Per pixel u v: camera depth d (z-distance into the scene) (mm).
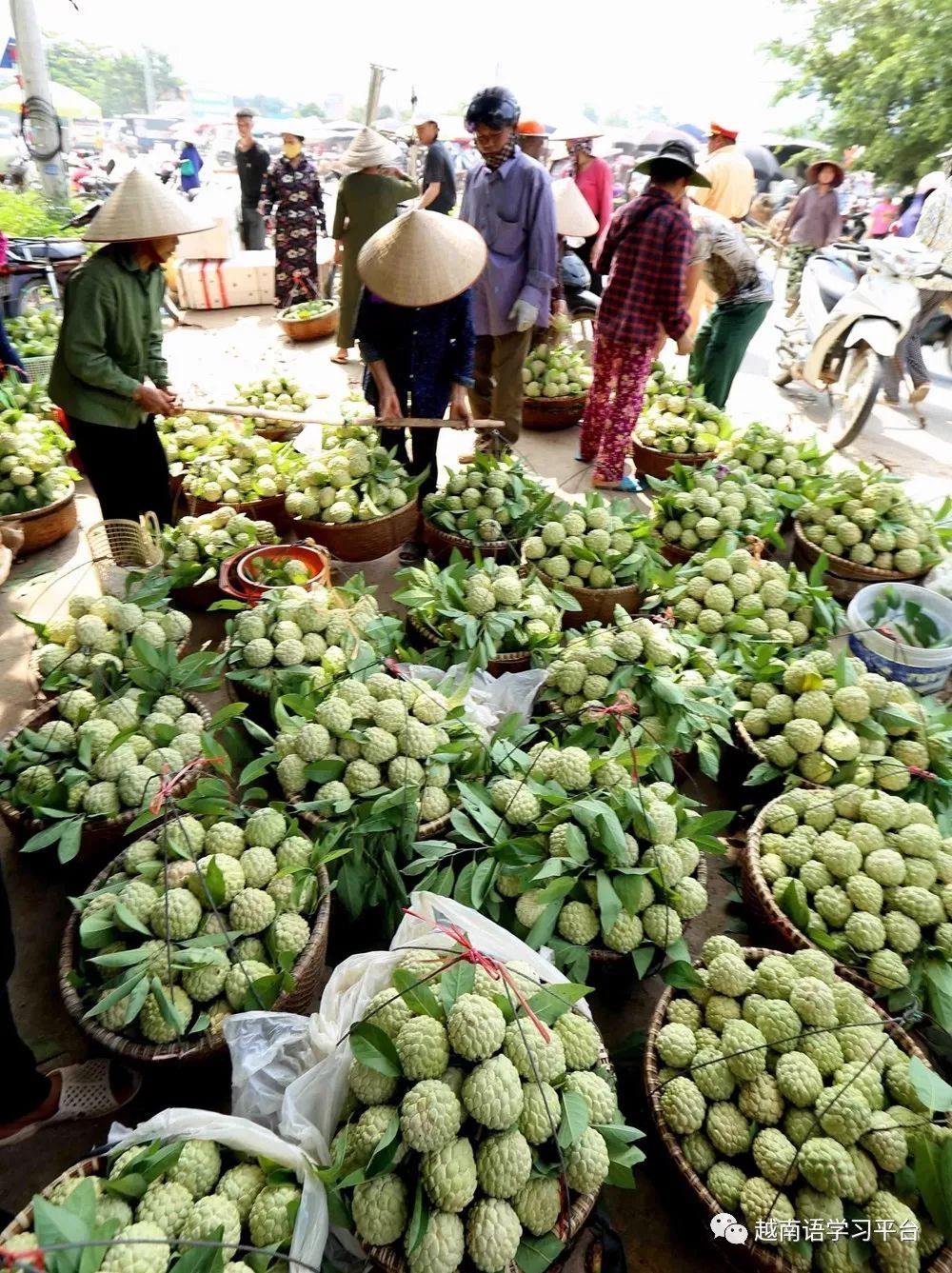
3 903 1942
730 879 3008
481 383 5742
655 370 6340
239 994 2152
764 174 18250
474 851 2553
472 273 3846
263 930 2303
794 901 2455
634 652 3215
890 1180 1919
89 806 2643
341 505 4258
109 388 3818
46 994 2623
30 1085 2174
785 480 5012
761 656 3414
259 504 4719
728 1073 2068
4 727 3584
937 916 2430
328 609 3418
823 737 3027
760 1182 1911
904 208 11852
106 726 2877
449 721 2977
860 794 2734
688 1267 2066
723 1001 2225
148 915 2244
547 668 3383
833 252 7664
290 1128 1839
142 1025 2072
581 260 8453
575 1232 1730
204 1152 1783
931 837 2574
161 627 3459
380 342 4434
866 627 3691
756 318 5883
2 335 5898
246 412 4430
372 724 2881
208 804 2535
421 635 3666
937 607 3836
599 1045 2039
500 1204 1689
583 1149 1770
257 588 3682
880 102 19141
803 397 7965
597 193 8609
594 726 2943
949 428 7223
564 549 4031
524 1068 1820
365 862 2547
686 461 5449
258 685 3180
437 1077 1783
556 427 6867
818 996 2129
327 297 10344
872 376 6270
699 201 7250
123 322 3791
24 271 7344
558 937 2377
